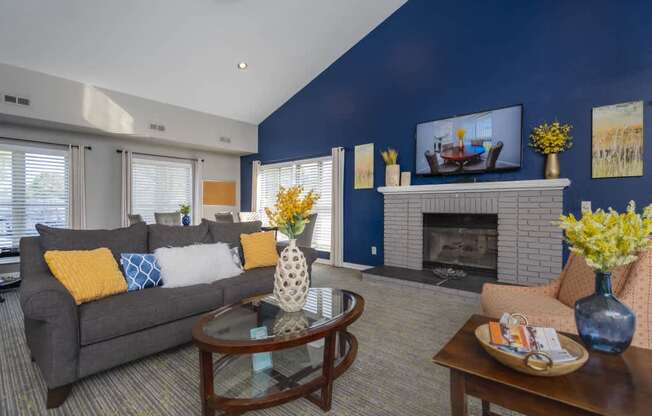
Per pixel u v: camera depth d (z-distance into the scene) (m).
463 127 4.06
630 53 3.08
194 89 5.35
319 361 1.94
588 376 1.03
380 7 4.54
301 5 4.10
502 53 3.81
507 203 3.62
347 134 5.36
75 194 4.98
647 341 1.56
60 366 1.67
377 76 4.95
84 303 1.99
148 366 2.08
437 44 4.32
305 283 1.99
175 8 3.74
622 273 1.75
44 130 4.78
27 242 2.23
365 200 5.11
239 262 3.10
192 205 6.55
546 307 1.90
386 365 2.07
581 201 3.31
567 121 3.39
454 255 4.24
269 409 1.65
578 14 3.34
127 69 4.56
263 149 6.89
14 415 1.60
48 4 3.37
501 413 1.58
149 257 2.54
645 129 3.01
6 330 2.66
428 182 4.40
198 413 1.62
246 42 4.53
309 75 5.70
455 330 2.62
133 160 5.76
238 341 1.47
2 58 3.93
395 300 3.40
